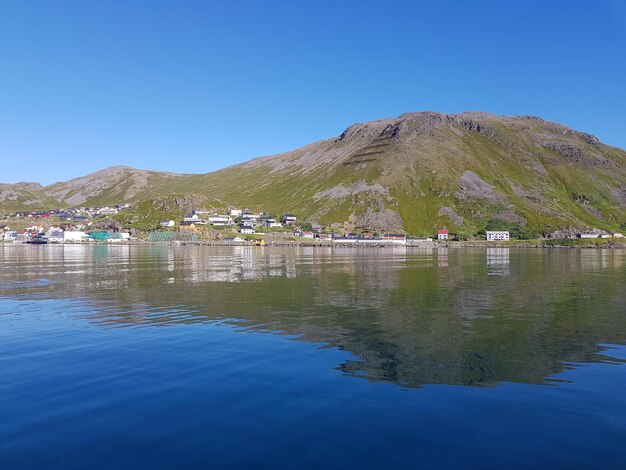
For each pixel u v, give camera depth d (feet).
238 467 44.70
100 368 75.82
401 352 85.81
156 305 141.38
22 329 106.73
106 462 45.65
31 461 45.85
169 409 58.39
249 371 74.02
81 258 419.54
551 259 438.81
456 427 53.47
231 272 263.90
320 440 50.08
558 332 102.83
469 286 193.57
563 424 54.39
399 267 313.12
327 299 154.71
